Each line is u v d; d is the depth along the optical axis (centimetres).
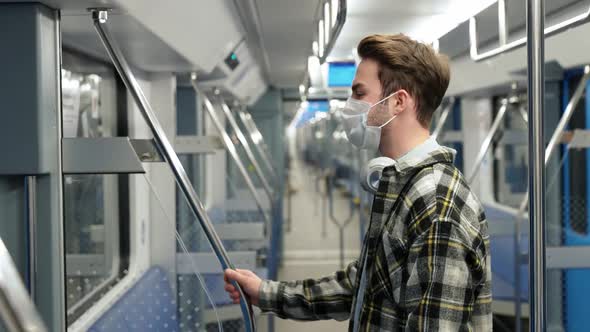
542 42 130
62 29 189
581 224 401
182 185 181
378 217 129
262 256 468
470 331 119
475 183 541
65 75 233
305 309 167
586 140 319
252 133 660
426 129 138
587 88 379
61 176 176
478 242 121
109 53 177
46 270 174
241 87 550
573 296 409
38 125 161
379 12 251
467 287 117
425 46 137
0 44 159
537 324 134
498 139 520
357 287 138
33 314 67
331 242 951
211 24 281
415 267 119
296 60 509
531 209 133
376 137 138
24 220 172
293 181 1812
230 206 563
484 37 312
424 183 124
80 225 267
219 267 358
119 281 305
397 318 126
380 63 135
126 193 313
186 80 380
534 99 131
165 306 292
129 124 316
